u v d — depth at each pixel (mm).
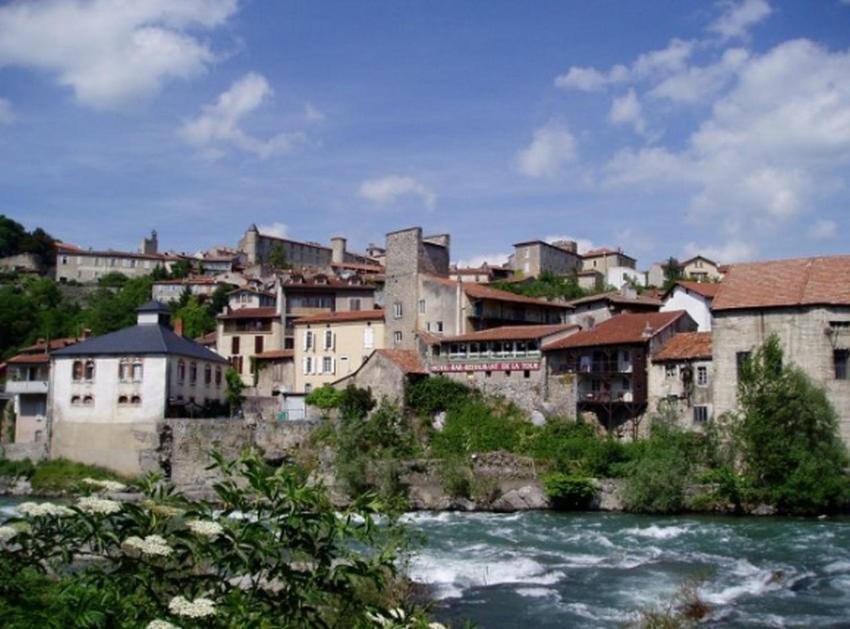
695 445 53250
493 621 23688
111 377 67312
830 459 48719
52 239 176375
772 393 51000
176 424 65125
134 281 146375
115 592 8945
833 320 53344
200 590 9609
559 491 51406
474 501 52531
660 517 47344
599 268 142250
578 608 25172
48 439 68000
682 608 24797
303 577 9812
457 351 68312
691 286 75625
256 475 9875
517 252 133500
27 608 8953
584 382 62875
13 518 9461
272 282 121062
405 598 21172
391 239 79500
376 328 78375
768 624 23281
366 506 10438
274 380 83250
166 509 9594
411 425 64375
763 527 41969
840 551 34969
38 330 117625
